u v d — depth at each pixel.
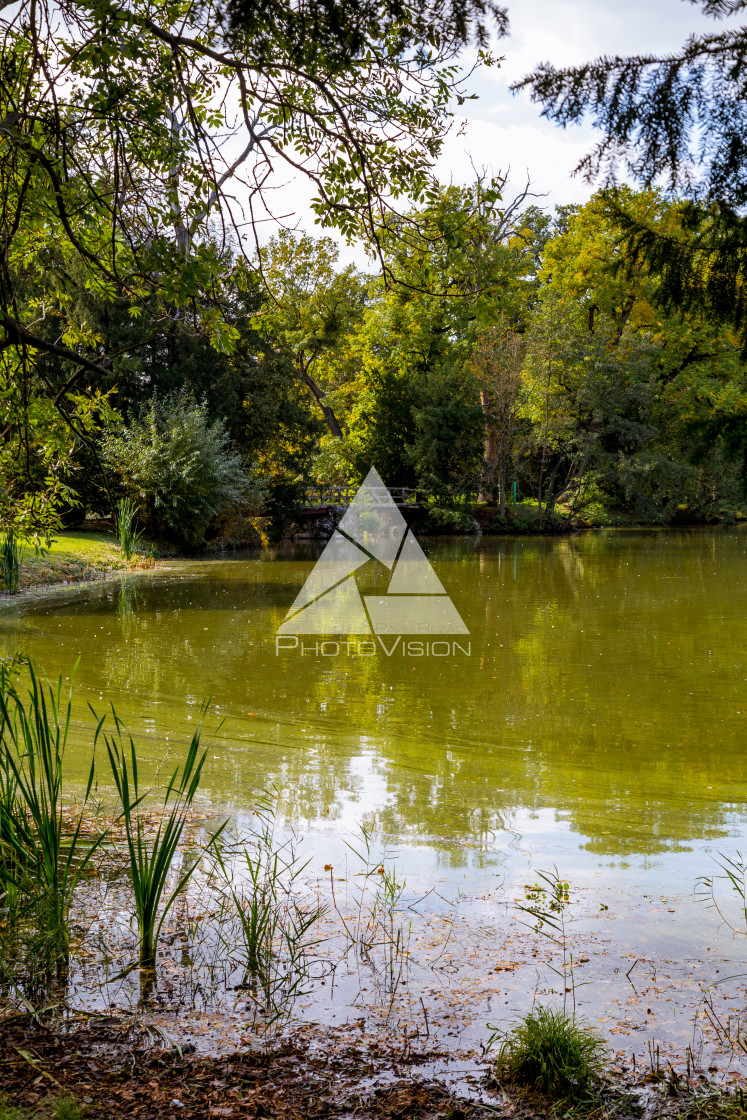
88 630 13.50
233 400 31.19
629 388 41.12
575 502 43.22
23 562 19.72
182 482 26.58
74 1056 2.92
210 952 3.69
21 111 4.87
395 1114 2.60
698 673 10.68
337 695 9.44
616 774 6.72
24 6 4.84
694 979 3.53
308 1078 2.81
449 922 4.06
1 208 5.09
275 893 4.25
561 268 43.06
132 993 3.35
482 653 12.02
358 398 44.34
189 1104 2.63
